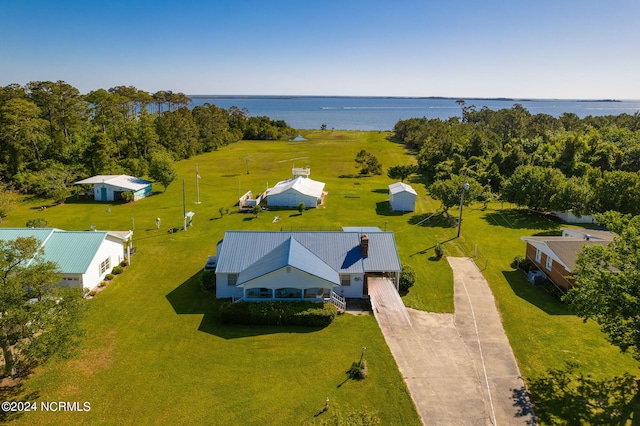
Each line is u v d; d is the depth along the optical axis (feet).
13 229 121.49
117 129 334.65
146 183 237.66
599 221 89.51
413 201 210.18
